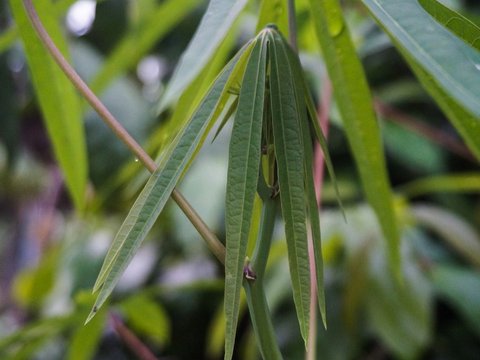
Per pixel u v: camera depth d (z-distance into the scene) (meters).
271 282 0.69
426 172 0.84
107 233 0.83
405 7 0.24
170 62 0.92
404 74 0.84
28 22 0.36
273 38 0.27
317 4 0.36
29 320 0.94
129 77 0.94
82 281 0.80
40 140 0.91
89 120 0.75
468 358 0.78
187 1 0.51
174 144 0.26
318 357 0.70
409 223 0.70
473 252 0.67
